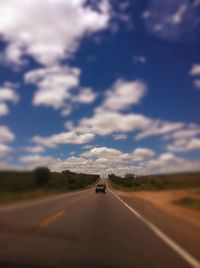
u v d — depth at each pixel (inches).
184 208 1256.8
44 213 963.3
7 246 485.7
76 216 916.6
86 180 6446.9
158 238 581.0
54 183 3056.1
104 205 1363.2
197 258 437.4
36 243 511.8
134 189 3828.7
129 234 620.7
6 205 1235.2
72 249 476.1
